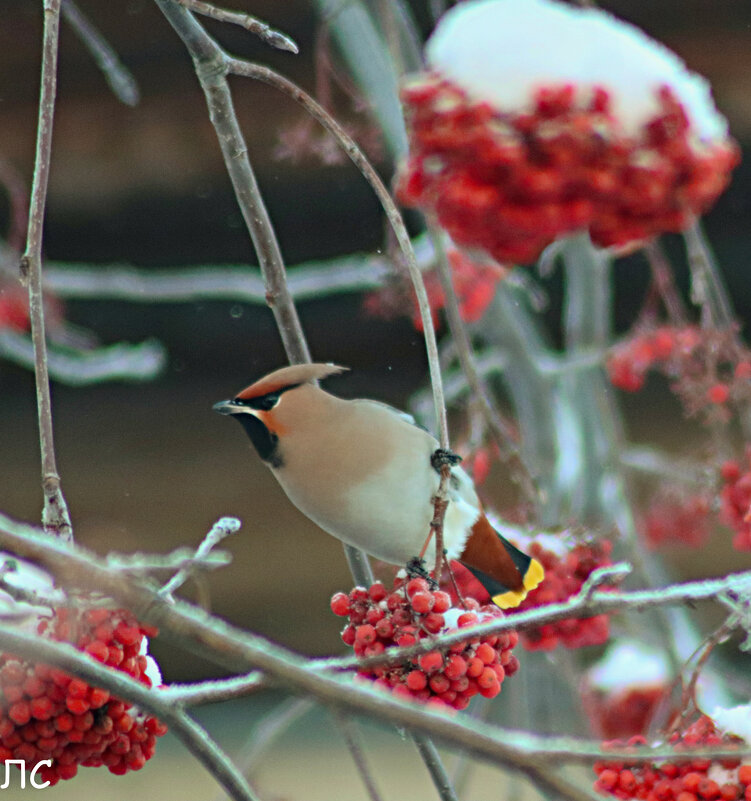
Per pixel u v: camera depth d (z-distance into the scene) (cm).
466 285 644
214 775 587
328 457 609
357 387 1166
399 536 611
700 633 804
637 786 600
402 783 1095
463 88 614
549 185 612
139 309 1192
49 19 598
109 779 1102
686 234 635
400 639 594
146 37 1042
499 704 762
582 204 613
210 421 1224
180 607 576
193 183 1088
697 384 637
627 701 682
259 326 1208
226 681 592
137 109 1060
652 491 830
